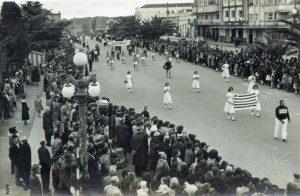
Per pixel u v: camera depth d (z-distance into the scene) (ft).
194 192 35.60
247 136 67.26
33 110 88.89
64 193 41.29
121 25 274.77
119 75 136.87
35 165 40.16
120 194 34.55
